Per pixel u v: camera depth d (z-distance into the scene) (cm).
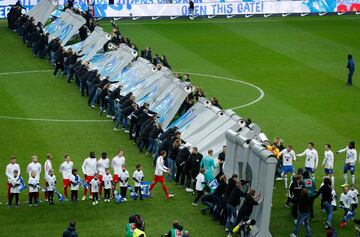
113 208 5709
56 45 9550
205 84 9031
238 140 5597
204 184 5725
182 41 11106
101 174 5888
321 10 13062
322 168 6594
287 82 9125
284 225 5509
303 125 7588
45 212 5622
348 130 7444
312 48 10819
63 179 5916
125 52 8581
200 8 12719
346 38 11419
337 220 5622
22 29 10744
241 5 12862
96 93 8000
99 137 7225
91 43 9338
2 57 9975
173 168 6228
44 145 6962
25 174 6297
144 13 12544
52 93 8538
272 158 5103
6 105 8094
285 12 13000
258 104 8281
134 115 7100
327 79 9256
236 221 5216
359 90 8825
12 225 5397
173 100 7288
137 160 6681
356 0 13112
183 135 6719
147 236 5250
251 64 9925
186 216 5588
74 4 12206
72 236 4775
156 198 5903
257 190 5259
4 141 7044
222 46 10856
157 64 8212
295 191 5566
